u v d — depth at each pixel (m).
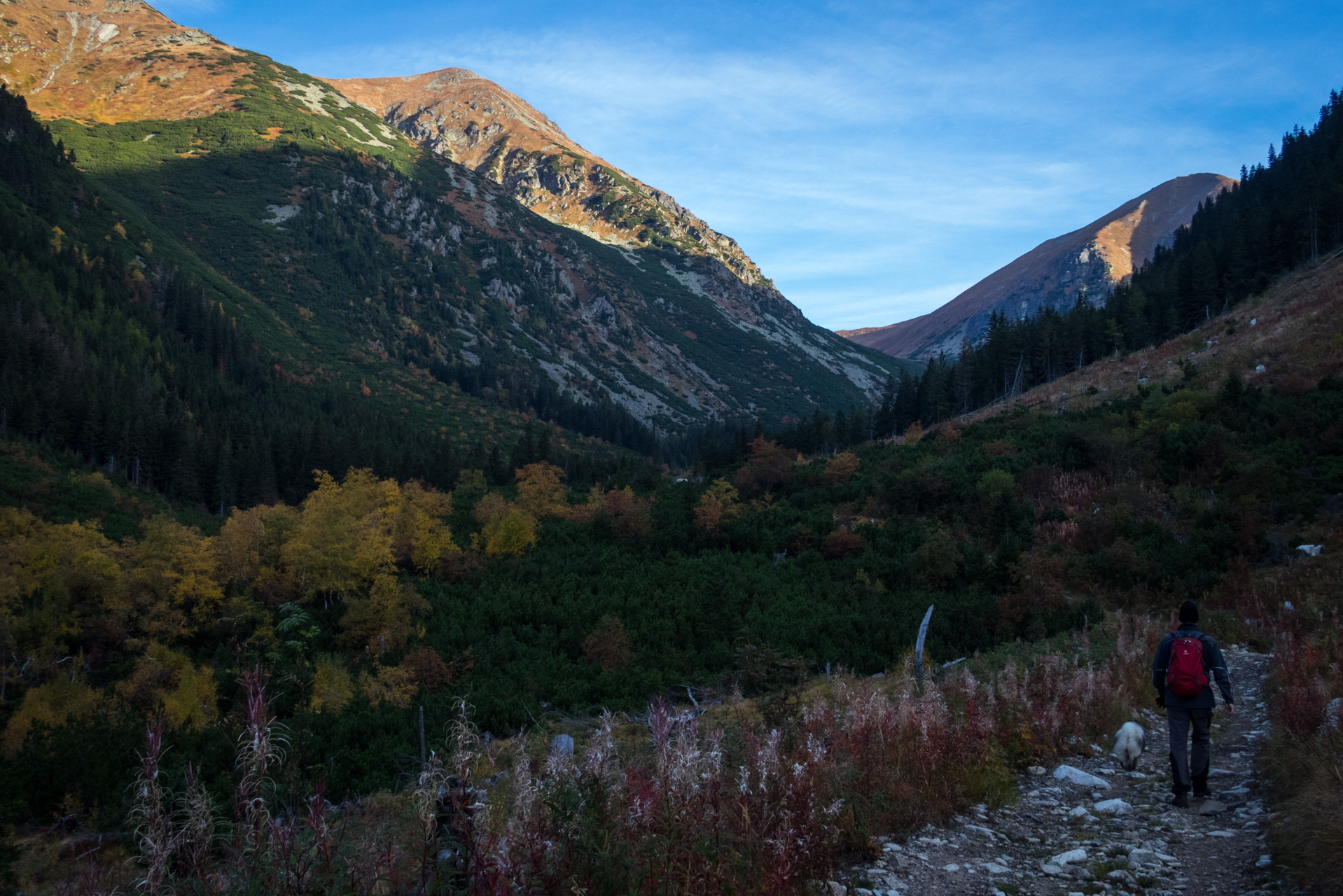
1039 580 33.28
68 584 39.47
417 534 50.72
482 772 4.42
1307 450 37.59
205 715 29.36
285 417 124.12
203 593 40.19
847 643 31.64
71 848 17.05
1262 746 8.68
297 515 48.16
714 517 55.22
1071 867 5.73
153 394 105.44
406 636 37.50
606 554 52.69
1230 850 5.84
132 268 149.88
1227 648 18.31
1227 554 31.20
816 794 5.97
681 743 5.16
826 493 61.97
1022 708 9.80
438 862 3.97
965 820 6.80
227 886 3.62
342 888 3.75
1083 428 51.41
